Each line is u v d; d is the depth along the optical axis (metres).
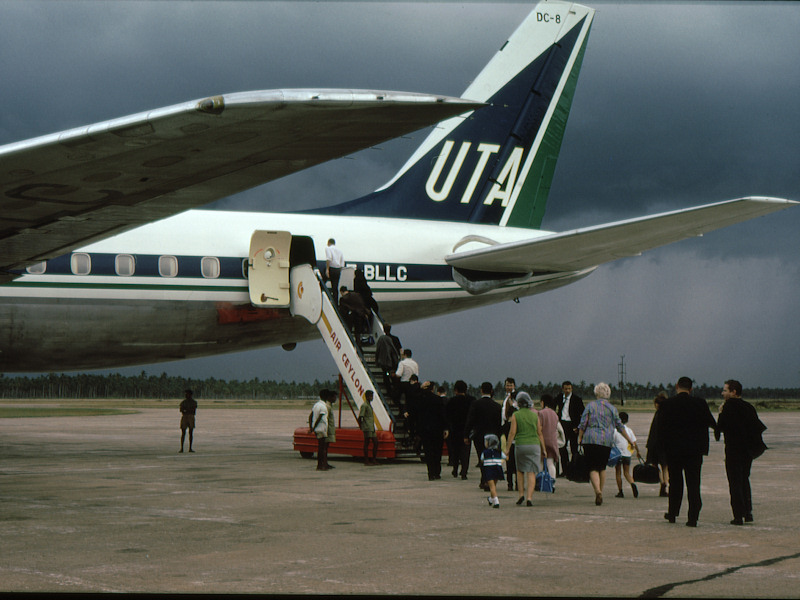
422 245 24.33
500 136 26.02
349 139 10.38
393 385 20.61
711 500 13.48
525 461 12.64
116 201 12.87
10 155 10.54
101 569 7.89
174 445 26.77
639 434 36.59
